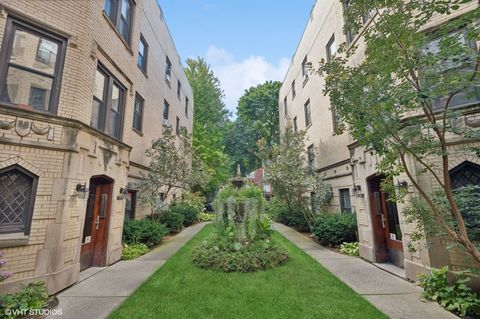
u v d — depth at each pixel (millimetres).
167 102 13266
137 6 8141
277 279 4594
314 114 11953
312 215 9797
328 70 3932
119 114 7004
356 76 3334
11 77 4137
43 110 4430
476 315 3246
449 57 2721
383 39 3037
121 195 6484
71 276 4387
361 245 6379
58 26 4695
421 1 3074
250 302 3600
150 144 10500
